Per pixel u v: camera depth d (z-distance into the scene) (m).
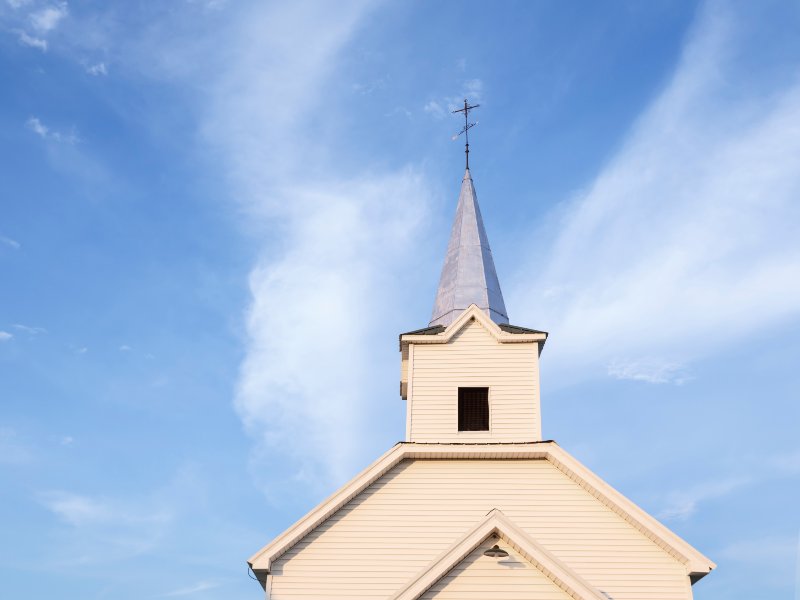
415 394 28.77
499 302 32.41
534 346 29.30
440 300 32.69
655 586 24.73
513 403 28.38
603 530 25.64
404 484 26.70
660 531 25.11
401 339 29.83
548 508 26.11
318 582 25.17
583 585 21.67
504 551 22.22
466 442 27.67
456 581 22.08
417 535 25.84
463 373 29.00
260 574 25.25
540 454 26.83
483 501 26.33
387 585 25.12
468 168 36.38
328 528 25.95
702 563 24.47
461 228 34.09
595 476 25.98
